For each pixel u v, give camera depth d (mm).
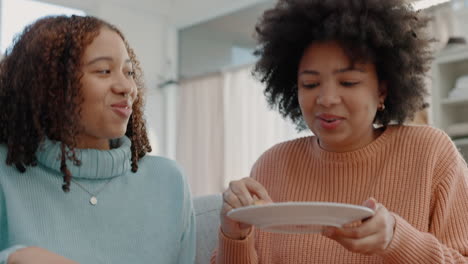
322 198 1195
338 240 909
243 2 4402
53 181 1108
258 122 4191
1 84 1114
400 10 1142
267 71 1291
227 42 4645
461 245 1077
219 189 4402
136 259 1133
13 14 3908
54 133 1096
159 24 4965
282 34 1195
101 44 1084
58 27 1092
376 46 1097
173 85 4973
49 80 1071
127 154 1183
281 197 1237
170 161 1299
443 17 3213
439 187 1131
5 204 1073
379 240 905
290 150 1292
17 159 1082
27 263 844
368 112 1108
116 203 1153
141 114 1272
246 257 1138
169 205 1226
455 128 3092
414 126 1229
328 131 1109
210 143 4520
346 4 1108
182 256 1254
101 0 4543
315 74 1102
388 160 1174
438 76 3182
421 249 969
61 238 1070
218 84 4523
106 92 1071
